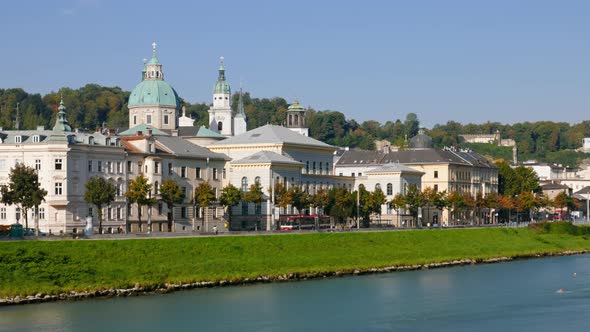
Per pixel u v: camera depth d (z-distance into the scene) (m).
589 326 177.00
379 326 175.88
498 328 175.25
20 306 187.50
